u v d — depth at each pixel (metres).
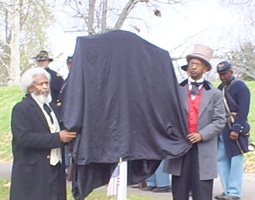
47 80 5.40
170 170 5.59
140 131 5.28
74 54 5.16
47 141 5.09
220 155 7.87
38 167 5.25
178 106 5.40
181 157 5.53
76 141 5.06
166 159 5.34
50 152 5.30
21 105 5.28
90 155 5.07
